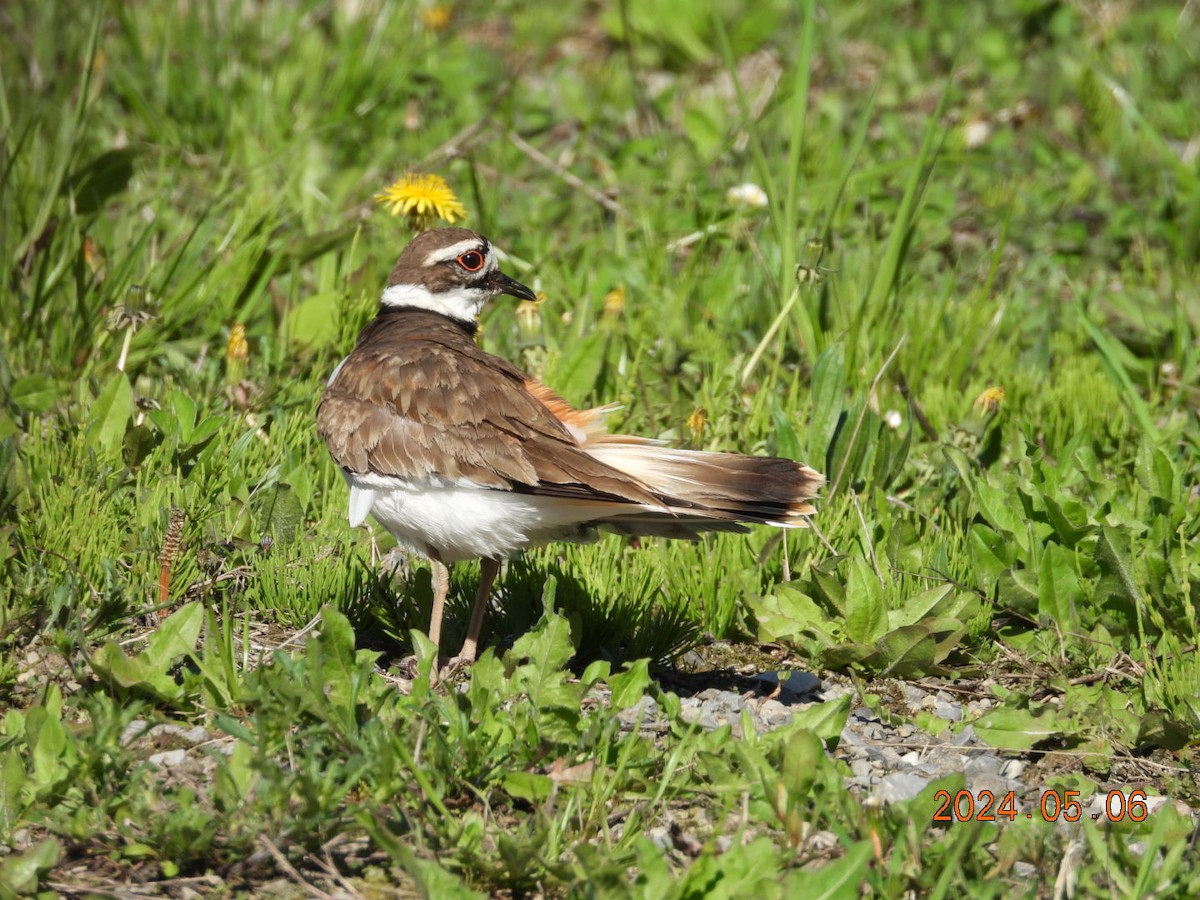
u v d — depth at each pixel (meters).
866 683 9.60
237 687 8.24
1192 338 14.62
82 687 8.37
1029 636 10.02
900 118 19.45
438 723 7.99
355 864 7.23
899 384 13.14
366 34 20.59
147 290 13.53
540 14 22.58
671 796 7.78
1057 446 12.90
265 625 9.69
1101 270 16.52
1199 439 12.37
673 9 21.81
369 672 8.25
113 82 18.91
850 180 16.19
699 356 13.45
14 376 12.31
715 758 7.77
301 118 18.44
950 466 11.57
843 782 7.94
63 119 14.81
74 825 7.11
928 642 9.46
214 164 16.91
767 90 20.23
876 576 9.72
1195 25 22.14
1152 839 7.01
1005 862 7.24
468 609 10.16
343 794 7.30
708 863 6.84
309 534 10.64
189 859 7.15
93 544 9.70
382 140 18.67
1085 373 13.80
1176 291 14.88
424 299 10.50
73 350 12.83
